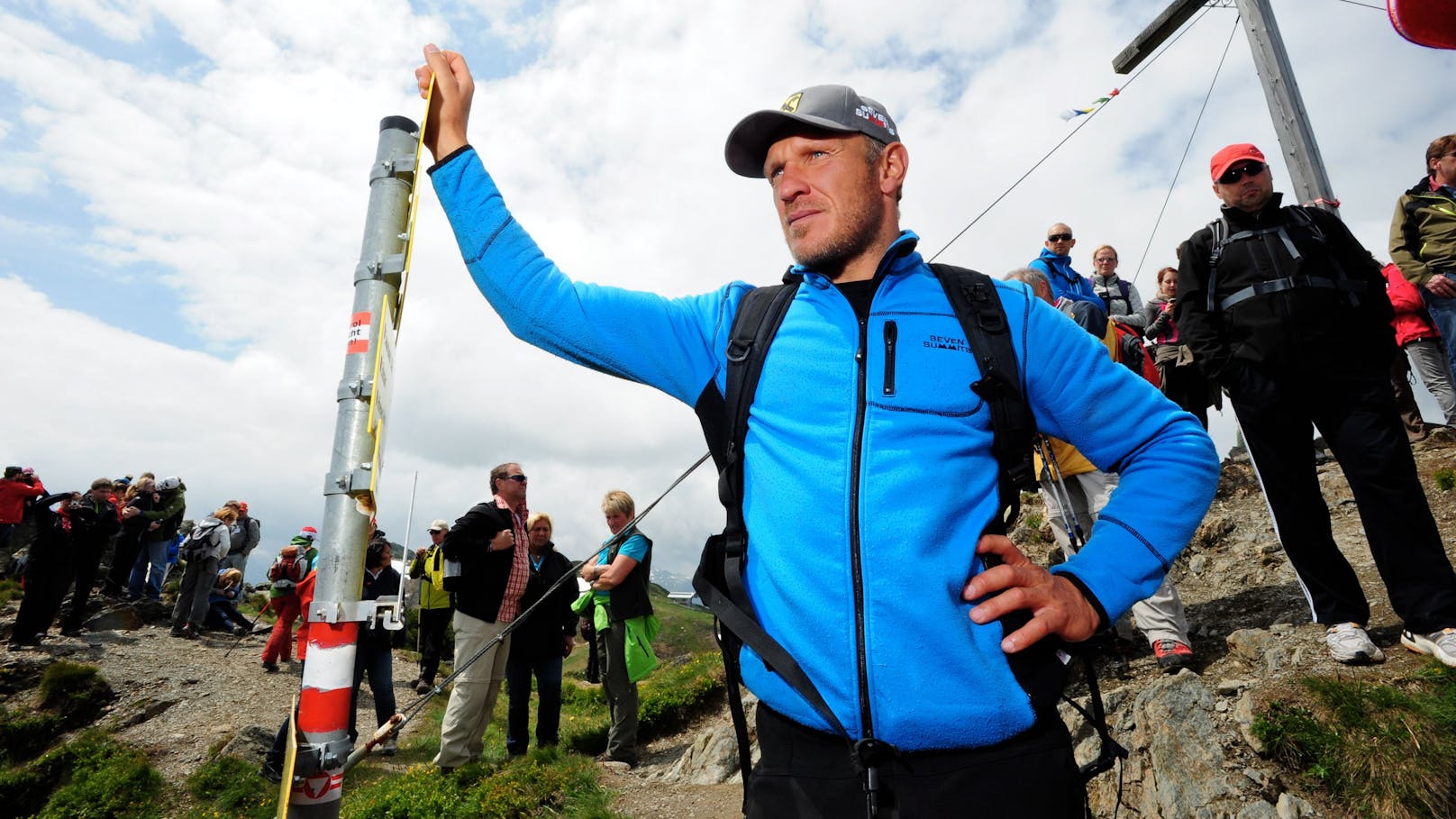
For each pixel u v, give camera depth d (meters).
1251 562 5.29
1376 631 3.92
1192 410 7.03
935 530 1.19
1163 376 7.02
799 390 1.34
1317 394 3.66
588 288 1.53
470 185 1.56
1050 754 1.18
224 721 10.32
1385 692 3.34
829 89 1.51
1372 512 3.53
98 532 13.17
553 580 6.71
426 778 6.16
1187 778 3.52
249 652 13.19
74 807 8.45
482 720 6.32
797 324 1.41
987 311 1.38
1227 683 3.84
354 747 1.74
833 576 1.20
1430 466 6.24
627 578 6.93
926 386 1.29
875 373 1.30
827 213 1.44
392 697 8.47
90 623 13.47
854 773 1.16
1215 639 4.45
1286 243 3.73
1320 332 3.59
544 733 6.65
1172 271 7.25
